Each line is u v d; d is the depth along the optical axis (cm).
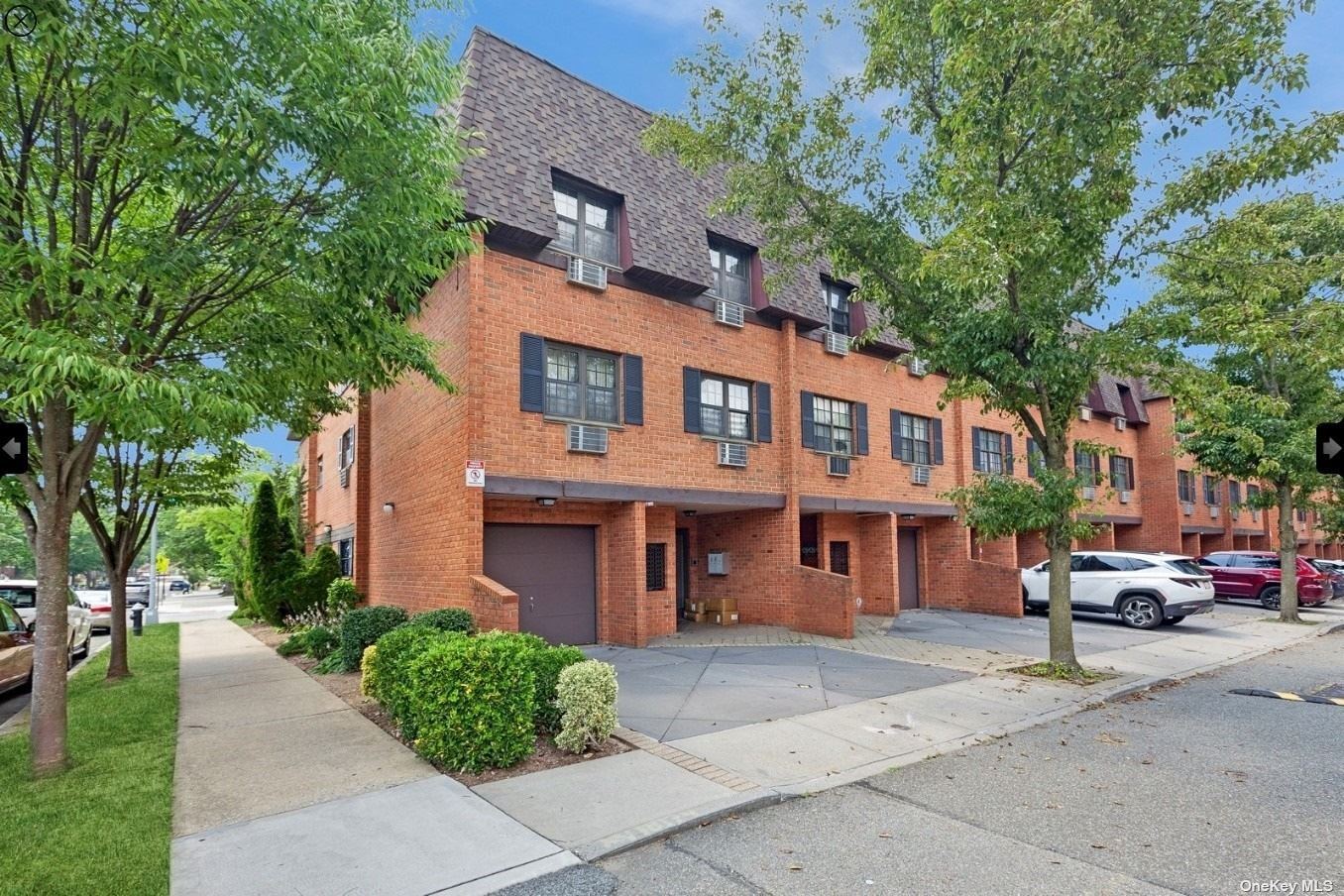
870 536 1772
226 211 637
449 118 722
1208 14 817
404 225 623
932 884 406
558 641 1225
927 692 884
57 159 564
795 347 1520
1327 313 883
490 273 1089
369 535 1585
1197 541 3012
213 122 541
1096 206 888
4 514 3872
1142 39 827
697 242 1350
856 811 518
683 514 1625
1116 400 2611
